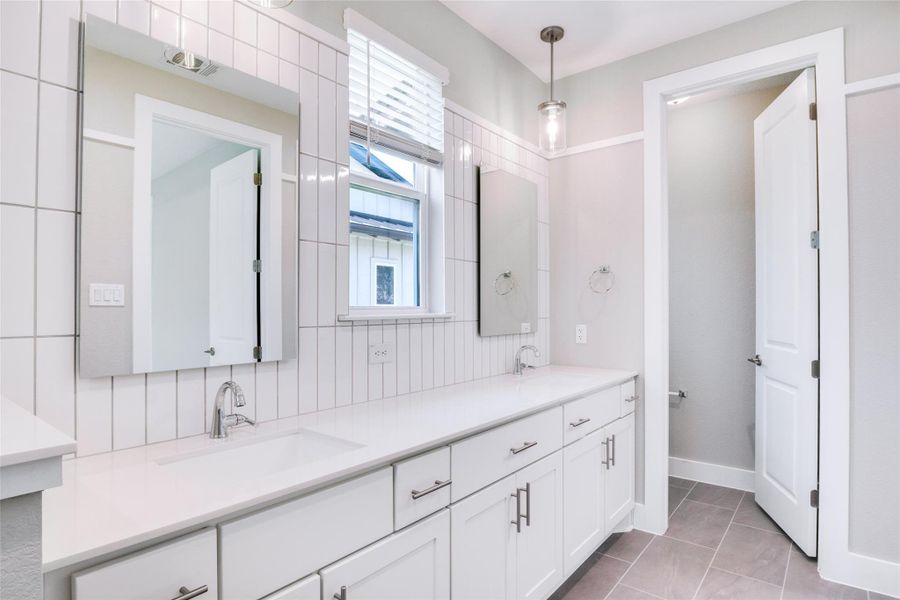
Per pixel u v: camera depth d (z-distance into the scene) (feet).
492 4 7.24
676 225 10.88
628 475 8.17
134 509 2.69
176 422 4.17
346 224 5.65
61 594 2.24
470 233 7.67
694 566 7.12
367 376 5.86
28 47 3.44
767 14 7.43
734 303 10.21
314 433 4.47
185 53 4.25
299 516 3.17
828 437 6.86
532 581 5.61
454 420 4.87
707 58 7.94
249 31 4.74
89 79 3.69
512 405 5.63
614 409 7.70
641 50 8.55
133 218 3.92
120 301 3.83
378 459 3.65
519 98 8.93
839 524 6.75
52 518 2.57
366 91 5.93
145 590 2.48
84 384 3.67
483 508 4.82
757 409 9.07
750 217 10.03
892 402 6.48
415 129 6.70
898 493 6.45
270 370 4.87
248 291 4.66
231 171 4.55
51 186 3.52
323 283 5.38
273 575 3.03
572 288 9.38
